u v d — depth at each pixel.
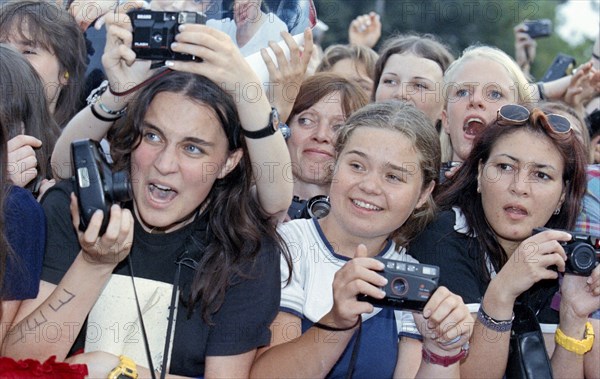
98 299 2.80
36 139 3.08
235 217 2.84
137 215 2.86
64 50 3.79
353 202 2.97
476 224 3.20
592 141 4.70
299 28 3.69
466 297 3.07
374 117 3.03
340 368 2.92
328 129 3.75
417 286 2.64
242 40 3.65
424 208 3.20
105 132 2.95
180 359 2.78
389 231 2.99
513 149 3.13
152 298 2.80
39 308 2.64
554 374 3.06
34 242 2.70
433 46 4.34
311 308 2.97
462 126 3.99
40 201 2.90
